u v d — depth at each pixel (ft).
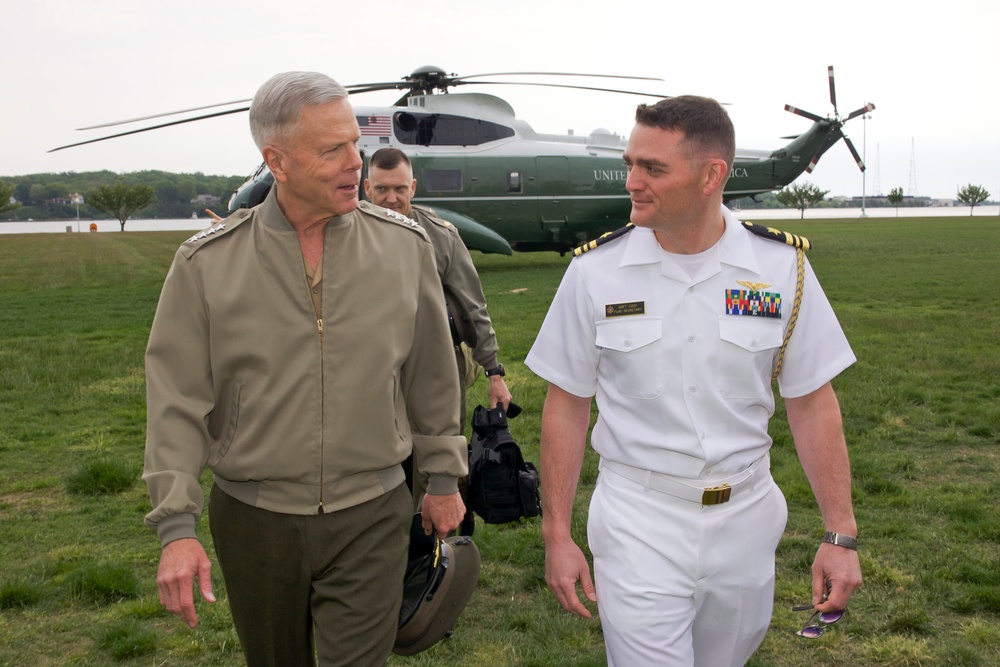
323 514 6.94
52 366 30.19
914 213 368.27
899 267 70.28
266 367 6.80
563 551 7.17
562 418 7.39
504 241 63.57
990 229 148.97
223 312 6.75
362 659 7.03
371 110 63.82
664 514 6.81
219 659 11.30
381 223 7.34
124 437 21.79
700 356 6.77
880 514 15.87
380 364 6.97
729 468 6.82
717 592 6.88
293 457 6.82
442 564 8.31
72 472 18.69
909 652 11.07
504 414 11.50
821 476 7.04
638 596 6.72
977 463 18.88
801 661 11.09
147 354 6.87
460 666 11.12
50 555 14.51
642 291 6.90
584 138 71.20
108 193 281.54
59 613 12.53
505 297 52.85
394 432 7.14
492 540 14.87
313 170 6.56
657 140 6.47
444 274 11.59
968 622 11.91
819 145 75.31
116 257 104.32
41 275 76.84
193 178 531.50
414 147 64.44
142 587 13.34
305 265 6.95
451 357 7.63
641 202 6.64
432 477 7.67
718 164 6.51
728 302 6.78
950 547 14.14
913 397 24.41
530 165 66.54
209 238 6.88
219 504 7.18
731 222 6.95
